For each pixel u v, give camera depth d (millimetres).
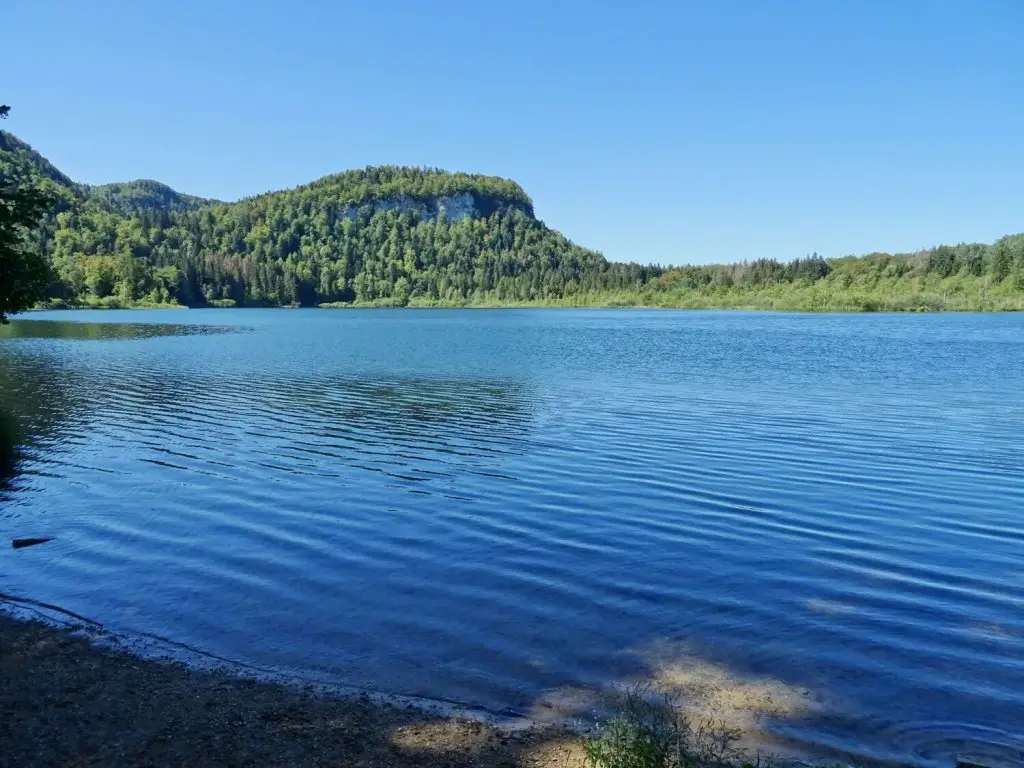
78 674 8188
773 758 6680
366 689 7934
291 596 10391
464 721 7312
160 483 16625
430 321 120000
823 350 55469
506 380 36281
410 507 14727
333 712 7469
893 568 11500
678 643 9008
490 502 15086
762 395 30562
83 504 14953
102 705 7535
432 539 12828
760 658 8633
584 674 8266
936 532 13227
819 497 15414
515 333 82375
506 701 7711
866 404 28000
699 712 7461
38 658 8555
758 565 11602
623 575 11164
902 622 9586
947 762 6699
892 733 7133
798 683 8062
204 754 6691
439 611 9883
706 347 59125
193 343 63469
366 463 18578
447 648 8852
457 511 14469
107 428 23500
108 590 10602
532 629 9375
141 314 140750
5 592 10508
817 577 11109
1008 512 14398
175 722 7230
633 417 25188
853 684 8047
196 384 34906
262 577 11078
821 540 12797
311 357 49812
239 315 145500
